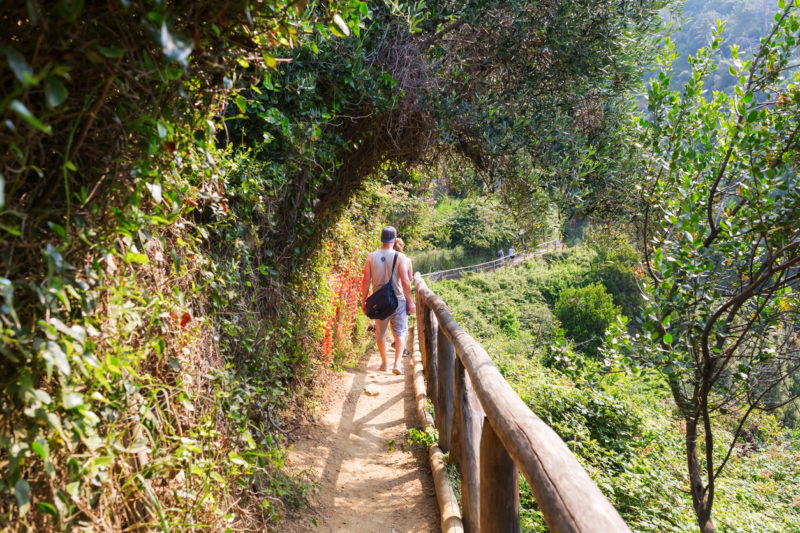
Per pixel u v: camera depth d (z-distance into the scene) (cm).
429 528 321
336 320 663
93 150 113
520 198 456
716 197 436
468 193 542
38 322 100
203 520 187
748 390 436
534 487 158
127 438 149
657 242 438
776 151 400
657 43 509
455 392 361
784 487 934
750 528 622
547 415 693
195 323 208
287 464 360
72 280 111
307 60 353
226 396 229
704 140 424
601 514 128
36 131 90
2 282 88
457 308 1855
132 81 112
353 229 749
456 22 400
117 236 129
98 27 98
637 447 729
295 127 343
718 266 424
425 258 3266
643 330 434
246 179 283
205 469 187
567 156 438
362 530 317
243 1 106
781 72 416
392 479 388
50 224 102
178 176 158
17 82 84
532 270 2995
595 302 2494
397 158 477
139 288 155
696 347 416
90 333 118
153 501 140
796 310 411
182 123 144
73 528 122
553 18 423
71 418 113
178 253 200
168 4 107
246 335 313
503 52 430
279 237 377
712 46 453
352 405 553
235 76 163
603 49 448
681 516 549
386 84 381
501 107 443
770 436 1158
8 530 103
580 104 488
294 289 421
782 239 379
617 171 479
